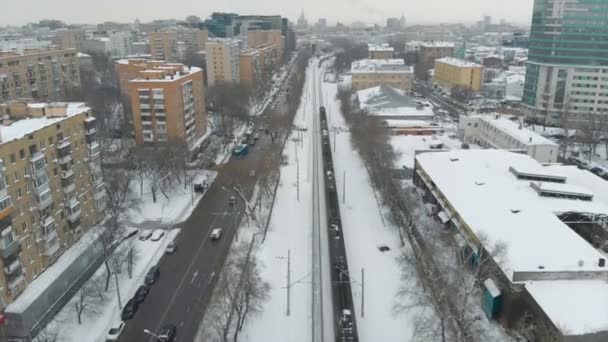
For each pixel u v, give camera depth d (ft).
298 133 594.65
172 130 432.66
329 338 217.97
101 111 552.00
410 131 559.38
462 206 294.46
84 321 226.58
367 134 474.90
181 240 312.50
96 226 294.05
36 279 236.84
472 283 225.76
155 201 369.30
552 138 561.02
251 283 227.20
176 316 233.55
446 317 205.36
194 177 415.23
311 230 329.52
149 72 440.45
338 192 402.11
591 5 577.84
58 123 255.29
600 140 528.22
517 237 250.37
